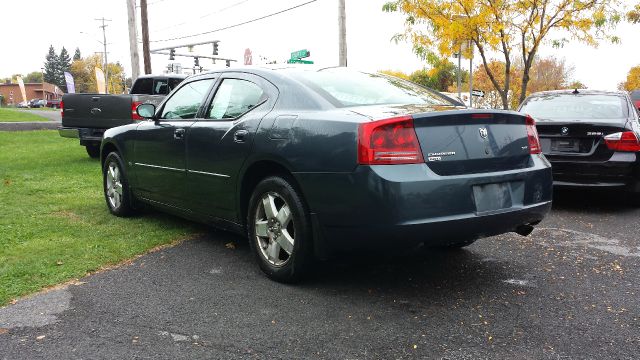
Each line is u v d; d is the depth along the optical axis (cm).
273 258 399
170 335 310
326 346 296
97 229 545
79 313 341
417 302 360
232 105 451
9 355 286
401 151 335
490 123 375
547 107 750
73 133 1069
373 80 453
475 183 351
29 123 1969
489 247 496
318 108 378
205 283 396
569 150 658
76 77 11294
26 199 693
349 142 341
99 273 418
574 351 291
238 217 432
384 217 330
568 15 1167
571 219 624
